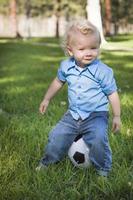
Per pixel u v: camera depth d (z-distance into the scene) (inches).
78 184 170.9
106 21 1941.4
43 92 384.8
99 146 176.2
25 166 187.8
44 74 522.3
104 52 892.0
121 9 2364.7
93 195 162.9
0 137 225.5
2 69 581.9
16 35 2001.7
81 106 179.3
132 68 587.2
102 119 179.3
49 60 731.4
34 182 173.5
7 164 190.4
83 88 177.9
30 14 2311.8
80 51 173.2
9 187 168.7
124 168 183.9
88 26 173.0
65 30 178.7
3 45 1178.6
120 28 2481.5
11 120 265.4
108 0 1955.0
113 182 170.6
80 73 178.1
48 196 161.0
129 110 292.8
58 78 186.2
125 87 409.4
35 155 202.8
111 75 177.5
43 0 2285.9
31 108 310.8
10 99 351.9
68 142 184.1
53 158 185.8
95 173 181.6
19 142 220.2
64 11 2271.2
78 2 2250.2
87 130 179.9
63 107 302.8
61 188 169.2
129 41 1318.9
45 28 2487.7
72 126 181.5
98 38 174.4
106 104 181.2
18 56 803.4
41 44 1250.6
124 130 236.1
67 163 187.8
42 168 185.2
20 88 409.4
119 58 742.5
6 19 2428.6
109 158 181.2
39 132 235.0
